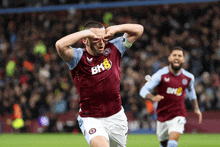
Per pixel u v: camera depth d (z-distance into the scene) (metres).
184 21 27.83
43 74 24.16
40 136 18.50
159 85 9.18
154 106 20.05
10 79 25.59
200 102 20.45
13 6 30.36
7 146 13.57
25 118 21.67
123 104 21.02
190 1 26.47
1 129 22.00
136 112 20.31
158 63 24.41
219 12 27.34
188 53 25.23
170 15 28.12
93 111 5.70
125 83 21.94
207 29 26.81
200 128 19.62
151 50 26.02
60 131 20.91
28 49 28.02
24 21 30.39
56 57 26.50
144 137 17.44
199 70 24.11
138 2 27.42
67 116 21.05
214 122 19.50
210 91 20.94
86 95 5.62
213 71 22.84
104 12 28.88
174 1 26.78
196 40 26.22
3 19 30.64
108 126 5.75
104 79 5.56
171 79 9.00
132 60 25.03
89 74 5.52
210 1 26.56
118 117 5.80
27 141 15.70
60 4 30.20
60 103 21.75
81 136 18.34
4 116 22.16
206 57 24.52
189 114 19.89
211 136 17.55
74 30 28.64
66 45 5.21
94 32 5.34
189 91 9.50
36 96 22.08
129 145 13.59
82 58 5.51
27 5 31.17
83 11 29.12
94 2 29.72
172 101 9.02
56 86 22.84
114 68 5.69
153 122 19.98
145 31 27.42
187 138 16.45
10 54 27.58
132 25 5.79
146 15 28.36
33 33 28.88
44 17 29.97
